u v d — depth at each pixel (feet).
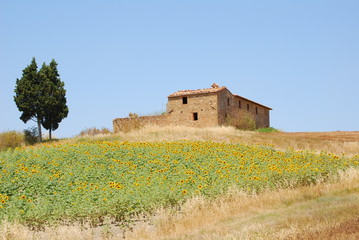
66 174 63.87
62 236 40.83
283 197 50.57
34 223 44.27
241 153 83.10
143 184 57.47
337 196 48.60
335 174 62.69
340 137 123.54
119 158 76.54
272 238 31.55
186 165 71.82
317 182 60.18
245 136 121.39
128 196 49.60
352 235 28.12
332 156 78.18
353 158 78.74
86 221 45.83
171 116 161.38
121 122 166.09
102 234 41.65
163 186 55.47
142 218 46.50
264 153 84.07
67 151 80.28
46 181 58.90
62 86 184.96
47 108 176.45
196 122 156.04
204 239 35.53
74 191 54.75
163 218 45.06
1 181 58.49
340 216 35.63
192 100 157.69
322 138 121.19
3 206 48.67
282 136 124.88
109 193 52.34
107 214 46.11
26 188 56.34
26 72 179.22
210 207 48.83
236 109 171.32
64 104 184.14
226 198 51.67
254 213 44.80
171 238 38.24
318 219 35.73
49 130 181.57
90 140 120.78
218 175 62.54
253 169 66.49
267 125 211.61
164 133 123.65
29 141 164.76
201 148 87.81
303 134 134.82
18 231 41.42
